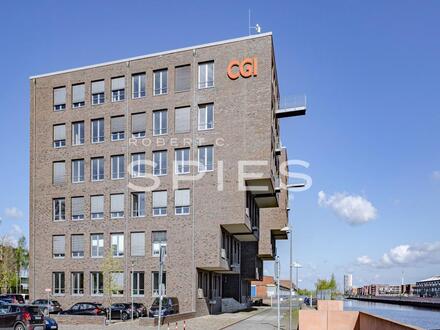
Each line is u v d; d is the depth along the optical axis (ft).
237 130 131.03
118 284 135.85
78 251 144.46
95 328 92.58
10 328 76.74
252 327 96.84
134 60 144.87
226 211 128.36
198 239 129.49
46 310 106.63
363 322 69.97
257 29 138.10
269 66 130.93
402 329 46.09
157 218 134.92
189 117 136.36
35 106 156.04
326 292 173.99
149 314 116.57
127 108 143.74
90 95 149.69
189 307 126.93
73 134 151.02
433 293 641.40
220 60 135.44
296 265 117.50
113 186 142.10
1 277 212.02
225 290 178.60
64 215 148.05
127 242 137.39
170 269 130.41
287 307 188.03
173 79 139.33
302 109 149.79
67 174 148.97
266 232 185.06
